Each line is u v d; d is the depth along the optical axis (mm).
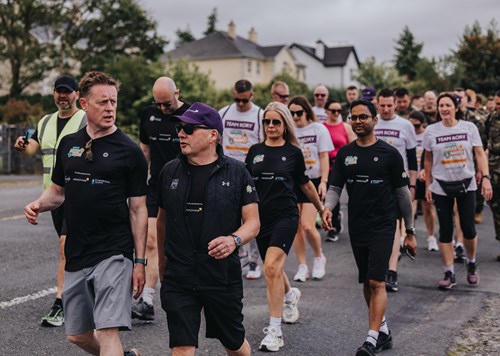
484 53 49000
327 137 8156
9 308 6211
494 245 10109
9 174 23109
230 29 70688
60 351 5156
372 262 5156
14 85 47281
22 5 45938
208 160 4016
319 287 7492
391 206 5297
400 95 10625
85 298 4078
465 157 7562
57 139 5832
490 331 5914
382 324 5402
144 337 5559
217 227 3920
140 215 4164
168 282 3943
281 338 5406
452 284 7512
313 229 7727
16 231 10344
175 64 36625
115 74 34375
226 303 3943
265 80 71125
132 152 4121
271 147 5816
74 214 4035
